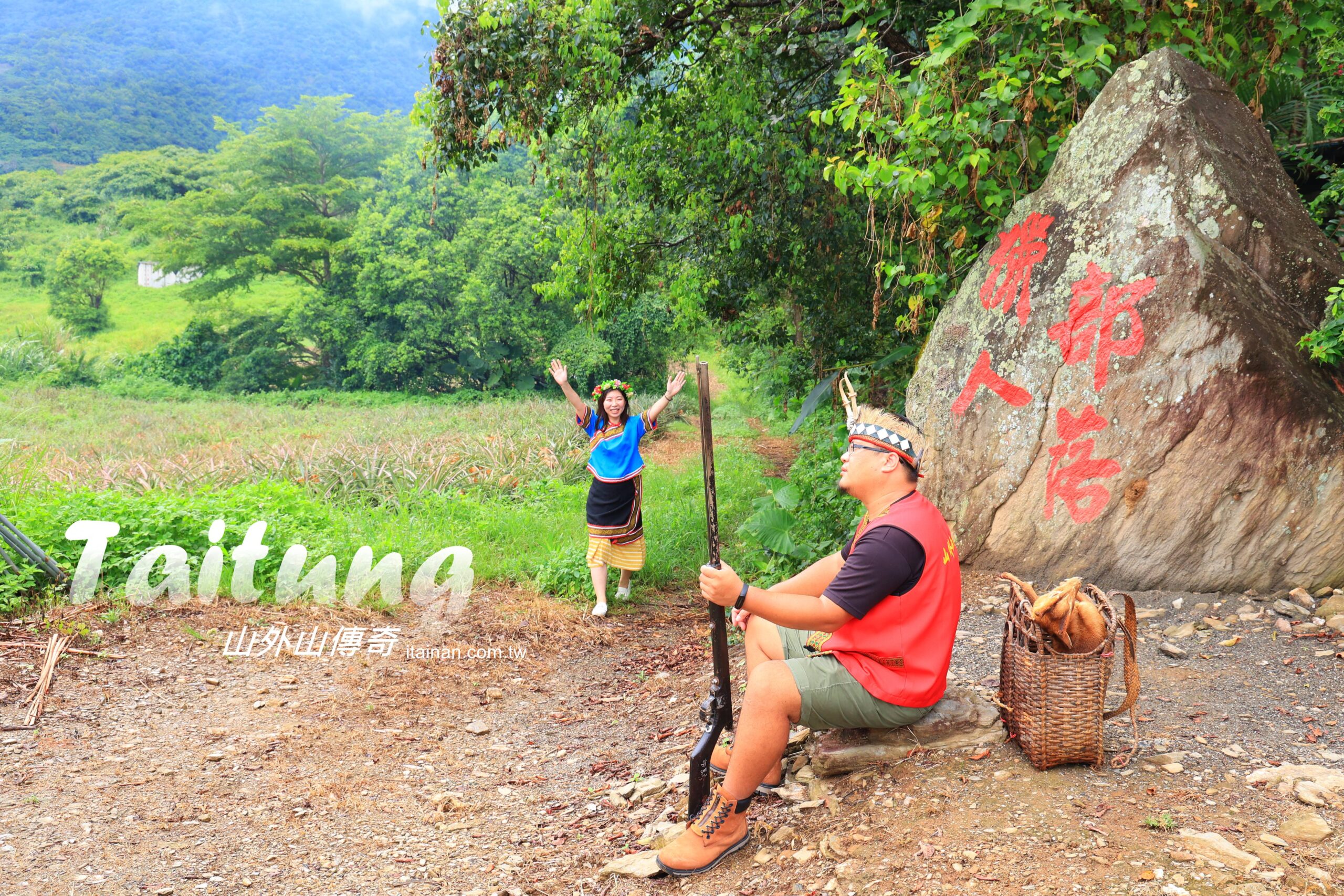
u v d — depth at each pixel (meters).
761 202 9.86
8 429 20.53
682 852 2.65
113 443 18.59
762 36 8.56
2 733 3.93
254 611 5.80
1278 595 4.34
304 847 3.15
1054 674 2.67
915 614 2.66
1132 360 4.56
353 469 11.55
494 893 2.77
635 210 10.65
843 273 10.34
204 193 46.31
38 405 26.00
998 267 5.22
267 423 23.45
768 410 24.05
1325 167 6.36
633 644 5.96
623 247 10.24
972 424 5.18
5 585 5.32
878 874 2.35
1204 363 4.36
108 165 86.06
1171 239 4.48
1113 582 4.79
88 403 27.77
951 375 5.31
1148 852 2.22
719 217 10.12
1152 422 4.52
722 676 2.97
